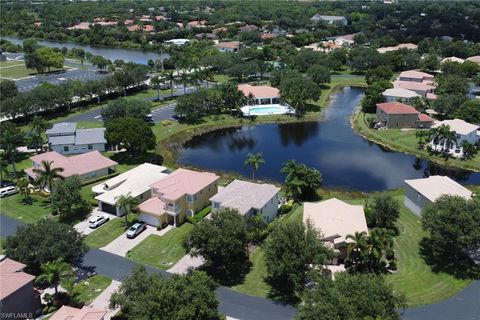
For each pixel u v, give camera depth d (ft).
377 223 262.47
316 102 561.84
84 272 225.76
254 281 219.41
